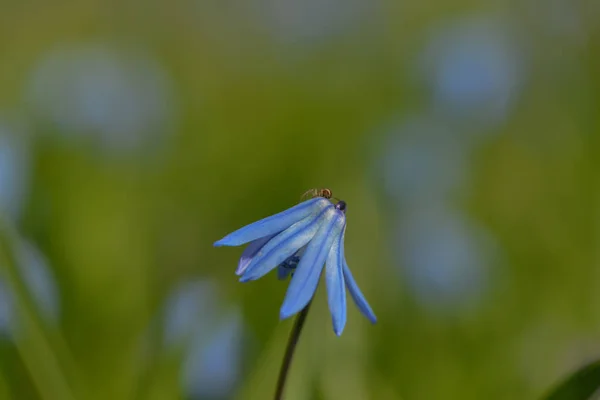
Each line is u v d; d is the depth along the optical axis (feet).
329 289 0.84
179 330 1.01
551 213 1.34
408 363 1.14
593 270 1.24
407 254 1.22
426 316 1.18
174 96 1.63
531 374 1.12
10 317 0.98
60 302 1.08
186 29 2.15
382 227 1.21
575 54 1.58
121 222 1.19
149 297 1.15
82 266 1.12
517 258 1.31
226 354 1.00
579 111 1.47
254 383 0.95
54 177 1.26
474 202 1.45
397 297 1.18
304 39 2.10
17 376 0.98
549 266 1.29
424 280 1.20
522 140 1.54
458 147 1.50
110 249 1.15
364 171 1.42
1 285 0.98
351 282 0.84
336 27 2.10
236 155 1.54
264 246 0.84
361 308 0.84
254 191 1.43
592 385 0.88
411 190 1.40
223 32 2.15
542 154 1.50
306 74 2.00
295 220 0.85
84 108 1.50
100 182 1.29
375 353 1.13
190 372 1.00
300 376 0.96
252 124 1.71
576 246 1.29
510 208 1.43
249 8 2.16
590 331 1.16
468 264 1.22
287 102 1.83
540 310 1.22
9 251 0.99
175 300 1.03
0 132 1.20
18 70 1.95
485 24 1.66
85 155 1.41
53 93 1.51
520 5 1.69
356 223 1.15
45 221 1.16
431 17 2.08
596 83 1.51
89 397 1.02
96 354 1.08
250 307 1.06
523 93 1.60
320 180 1.40
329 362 0.97
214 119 1.80
